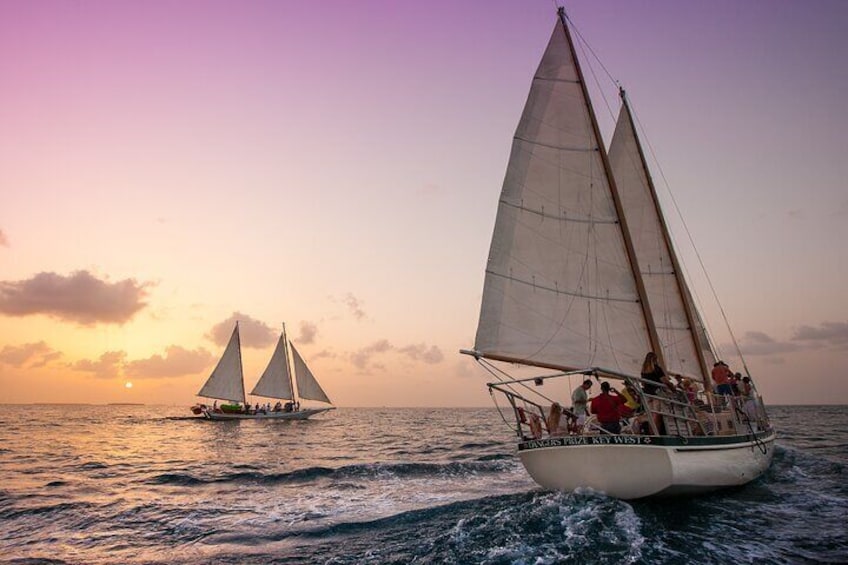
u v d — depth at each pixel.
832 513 13.25
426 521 13.35
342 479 22.59
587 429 14.49
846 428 48.97
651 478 12.82
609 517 11.84
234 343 86.62
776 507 13.80
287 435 57.81
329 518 14.74
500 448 36.62
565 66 16.75
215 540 12.87
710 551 10.27
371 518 14.41
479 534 11.41
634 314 15.56
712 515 12.80
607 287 15.62
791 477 18.38
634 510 12.38
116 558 11.66
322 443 46.00
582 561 9.69
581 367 14.98
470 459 29.00
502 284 15.38
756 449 16.80
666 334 20.58
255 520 14.84
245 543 12.51
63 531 14.06
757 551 10.35
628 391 14.60
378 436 54.16
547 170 16.11
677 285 20.64
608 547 10.30
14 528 14.46
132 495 19.45
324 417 120.69
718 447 14.36
